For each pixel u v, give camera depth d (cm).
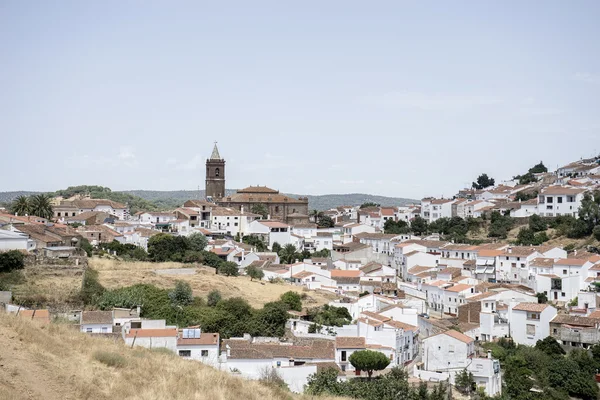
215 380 6031
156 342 9438
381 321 12100
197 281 15025
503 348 13700
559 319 14338
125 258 16950
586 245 19912
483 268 19062
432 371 11350
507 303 15238
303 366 9475
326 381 8681
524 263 18475
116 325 10356
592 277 17025
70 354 5688
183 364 6431
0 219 17000
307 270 18700
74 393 4859
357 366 10188
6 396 4381
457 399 10294
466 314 15188
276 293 15700
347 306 15000
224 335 11688
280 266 19150
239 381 6331
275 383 7181
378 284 17950
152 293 12938
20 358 5144
